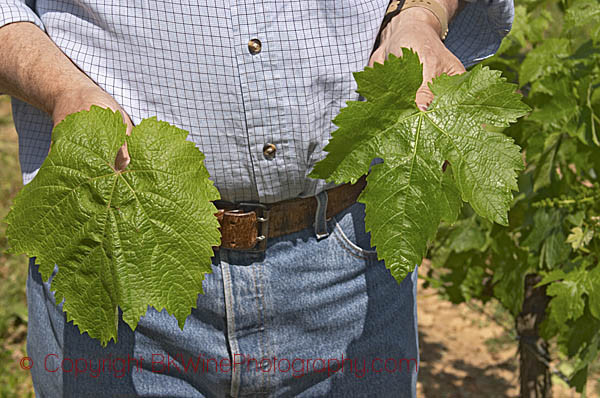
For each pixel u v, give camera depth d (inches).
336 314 51.4
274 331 50.4
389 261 31.9
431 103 33.8
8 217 33.0
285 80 43.3
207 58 42.6
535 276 99.4
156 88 43.6
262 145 44.6
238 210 46.9
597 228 80.0
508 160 31.9
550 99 79.4
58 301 32.7
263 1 42.1
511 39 85.7
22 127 49.1
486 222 90.2
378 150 32.8
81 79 40.2
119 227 32.2
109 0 42.3
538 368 104.3
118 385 50.6
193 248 32.1
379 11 45.0
